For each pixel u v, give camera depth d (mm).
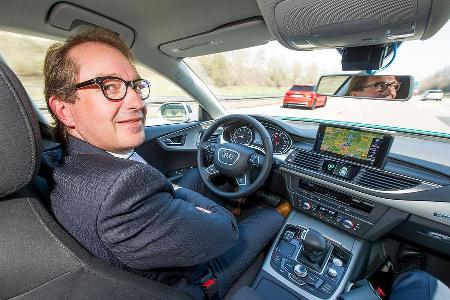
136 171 584
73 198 596
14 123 495
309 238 1296
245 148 1675
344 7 984
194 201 1139
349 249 1438
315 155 1546
